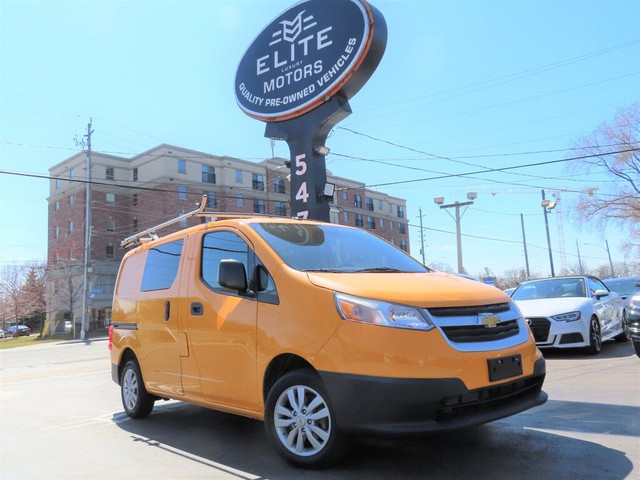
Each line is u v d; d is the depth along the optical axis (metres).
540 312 9.13
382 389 3.42
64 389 9.37
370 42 10.77
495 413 3.62
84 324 38.22
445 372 3.42
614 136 35.62
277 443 3.99
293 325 3.91
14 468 4.37
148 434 5.39
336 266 4.49
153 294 5.70
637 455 3.85
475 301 3.83
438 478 3.59
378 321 3.55
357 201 69.38
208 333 4.68
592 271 89.00
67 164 53.22
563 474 3.55
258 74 12.80
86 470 4.23
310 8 11.79
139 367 6.02
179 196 50.00
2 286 50.06
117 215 51.91
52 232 55.22
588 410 5.25
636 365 7.82
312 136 11.74
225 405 4.52
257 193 55.56
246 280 4.36
